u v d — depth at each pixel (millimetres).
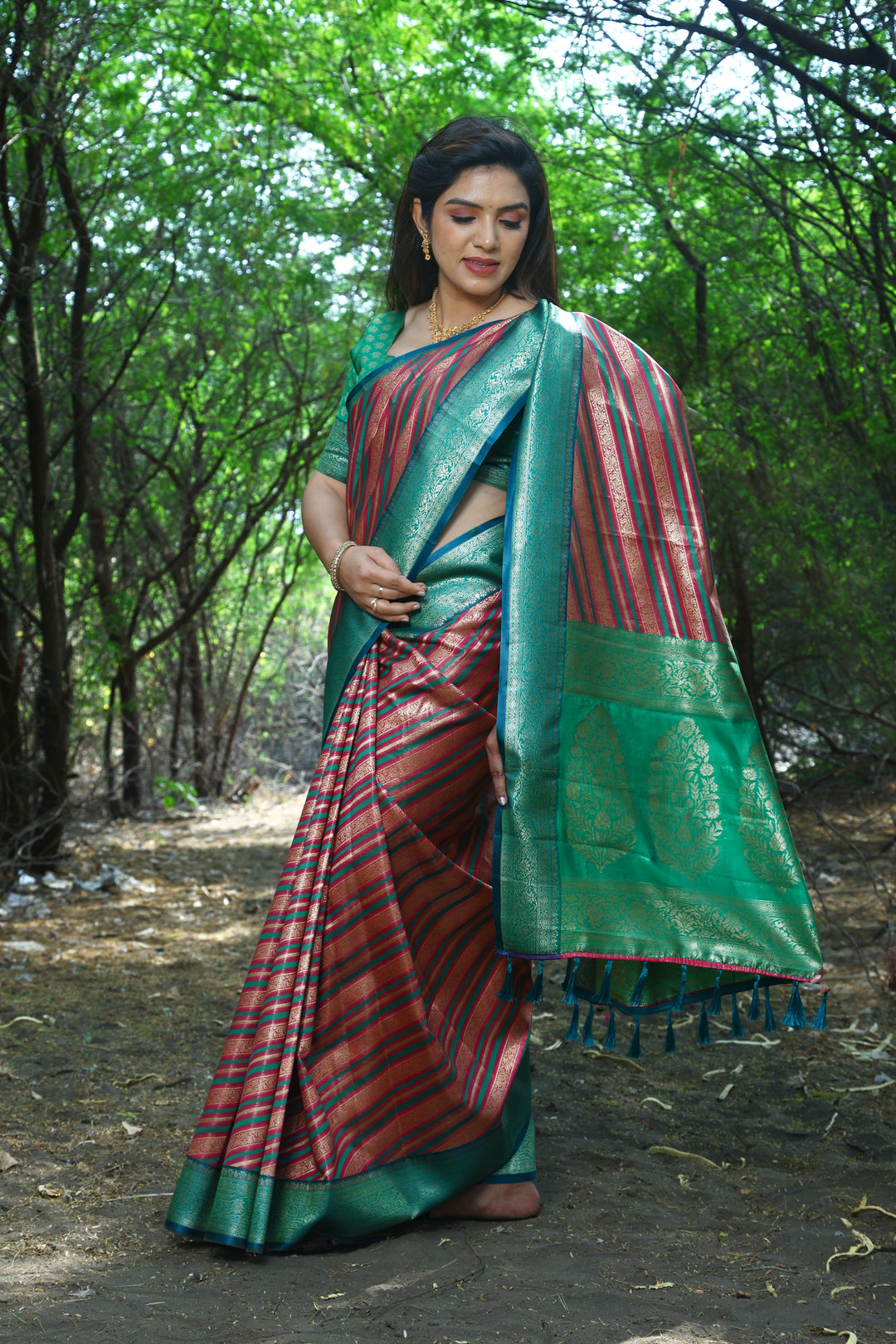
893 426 5316
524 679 2373
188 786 10711
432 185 2668
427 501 2504
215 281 8359
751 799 2471
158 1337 1894
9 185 6254
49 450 7484
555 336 2543
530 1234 2385
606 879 2404
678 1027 4066
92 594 8234
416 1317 1975
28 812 6883
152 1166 2785
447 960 2496
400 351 2770
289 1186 2307
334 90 7109
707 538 2596
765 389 5906
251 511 9562
